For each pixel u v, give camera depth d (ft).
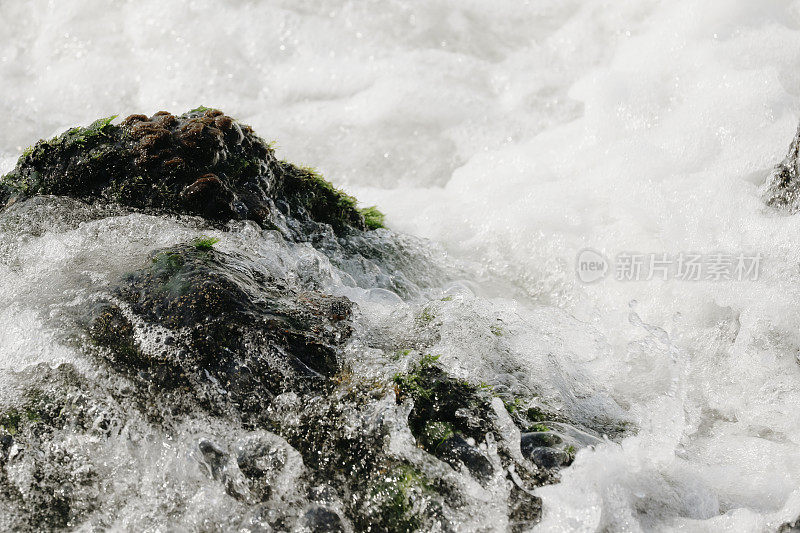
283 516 11.57
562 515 11.40
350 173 26.94
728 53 25.50
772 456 13.79
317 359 12.59
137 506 11.96
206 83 31.01
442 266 20.20
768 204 19.25
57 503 12.00
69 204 15.58
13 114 30.04
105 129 16.21
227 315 12.50
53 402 12.37
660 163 22.26
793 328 16.53
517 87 29.86
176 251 13.74
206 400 12.16
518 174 24.91
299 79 31.17
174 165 15.49
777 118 22.26
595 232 20.86
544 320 15.96
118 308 12.93
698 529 12.03
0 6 33.40
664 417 14.05
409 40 32.63
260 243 15.53
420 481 11.46
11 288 14.01
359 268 17.71
